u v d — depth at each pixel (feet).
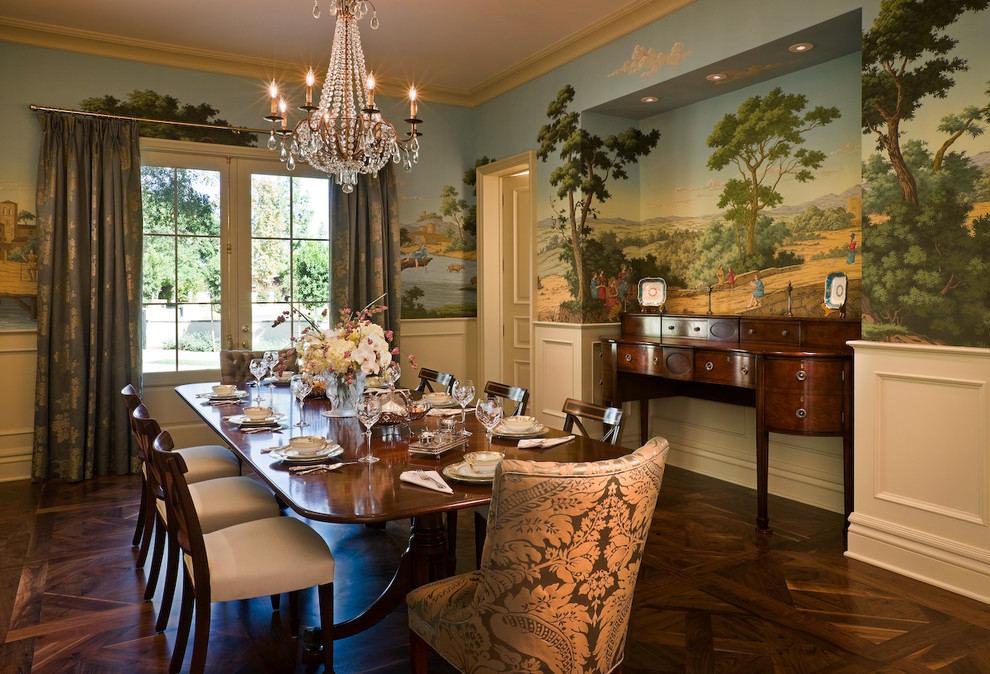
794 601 9.56
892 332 10.52
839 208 13.34
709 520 13.03
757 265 14.99
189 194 17.76
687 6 13.98
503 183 21.11
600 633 5.62
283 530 8.01
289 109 18.89
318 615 9.23
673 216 16.99
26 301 16.06
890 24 10.37
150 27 15.80
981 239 9.41
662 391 16.26
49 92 16.11
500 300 21.31
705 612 9.23
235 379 15.64
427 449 8.24
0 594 9.84
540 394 18.53
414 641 6.62
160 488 9.42
